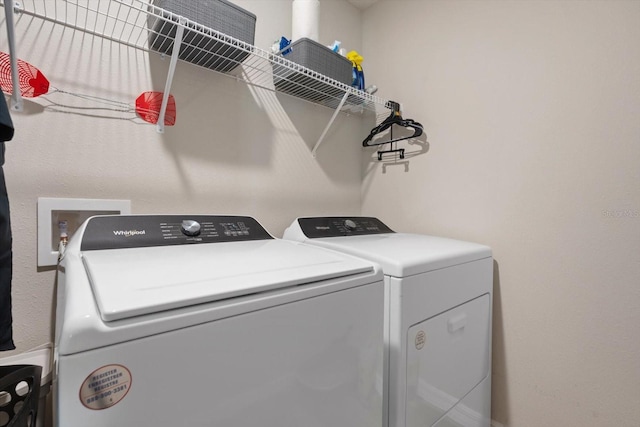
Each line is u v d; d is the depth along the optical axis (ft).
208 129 4.34
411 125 5.31
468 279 3.89
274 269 2.19
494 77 4.64
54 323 3.21
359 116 6.52
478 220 4.79
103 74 3.50
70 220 3.30
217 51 3.82
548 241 4.13
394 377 2.95
